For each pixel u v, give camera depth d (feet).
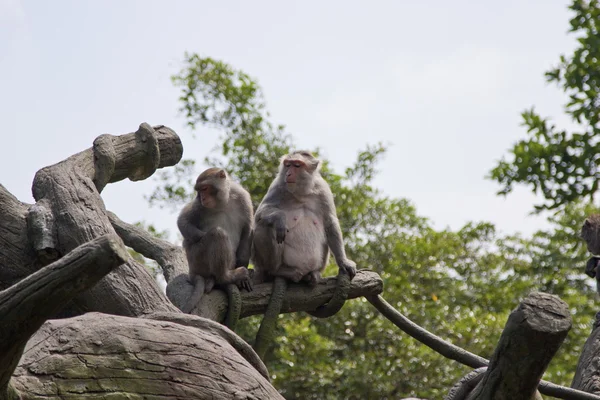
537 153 62.54
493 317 69.62
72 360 20.45
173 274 37.11
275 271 38.45
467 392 23.11
